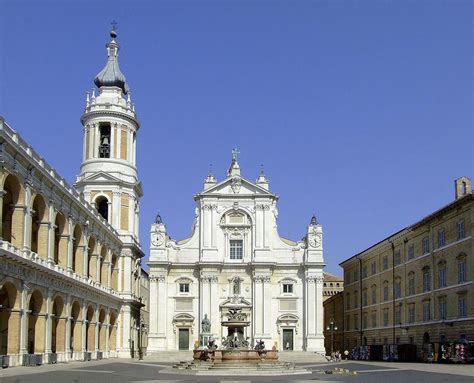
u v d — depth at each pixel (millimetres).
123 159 97812
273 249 100812
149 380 42406
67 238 66000
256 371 53281
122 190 96062
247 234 100750
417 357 80750
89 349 77750
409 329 85812
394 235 91500
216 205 100938
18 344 52312
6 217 53062
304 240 101188
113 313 90688
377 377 46406
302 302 99125
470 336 66812
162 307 97750
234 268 99562
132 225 97125
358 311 110062
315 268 99062
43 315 58531
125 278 94438
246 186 102062
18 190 52656
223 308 98188
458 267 70938
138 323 105250
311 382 40906
